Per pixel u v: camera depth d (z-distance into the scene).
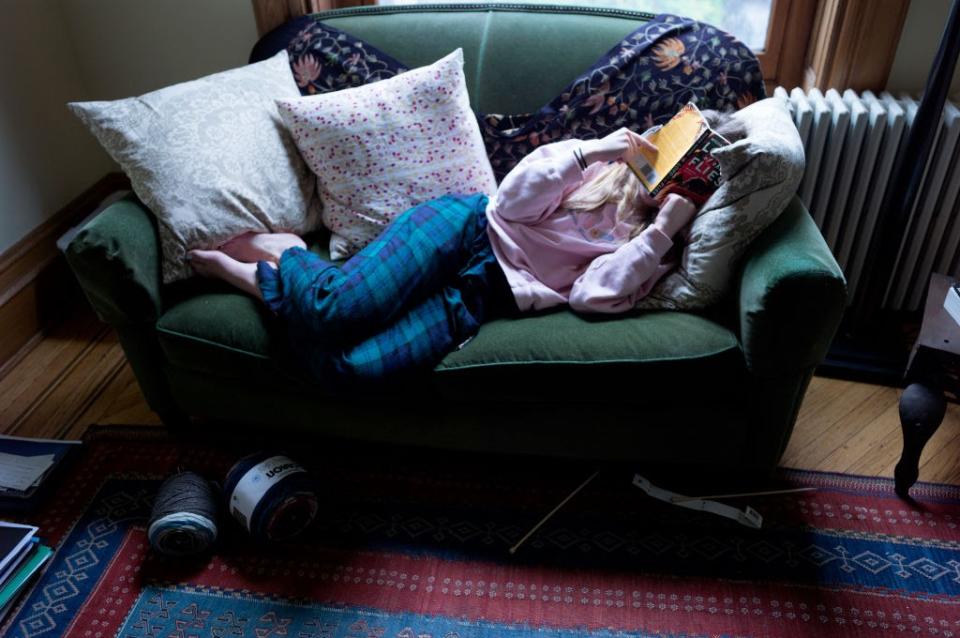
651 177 1.51
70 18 2.18
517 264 1.55
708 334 1.41
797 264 1.27
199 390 1.66
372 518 1.59
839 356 1.91
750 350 1.35
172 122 1.59
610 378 1.41
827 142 1.81
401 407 1.55
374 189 1.70
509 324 1.50
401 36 1.85
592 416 1.50
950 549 1.47
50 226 2.20
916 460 1.51
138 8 2.13
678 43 1.73
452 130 1.73
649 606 1.40
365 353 1.43
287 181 1.71
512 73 1.80
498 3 1.85
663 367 1.39
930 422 1.45
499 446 1.59
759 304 1.30
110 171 2.47
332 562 1.50
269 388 1.61
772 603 1.39
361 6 1.96
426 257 1.50
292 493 1.46
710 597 1.41
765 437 1.49
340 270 1.48
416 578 1.46
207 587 1.46
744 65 1.70
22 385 1.97
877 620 1.36
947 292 1.51
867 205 1.89
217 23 2.12
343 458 1.75
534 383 1.43
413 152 1.71
